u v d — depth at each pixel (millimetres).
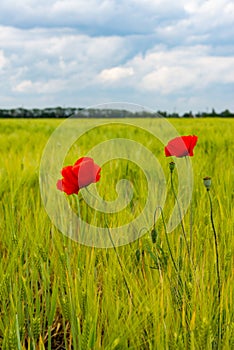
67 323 1238
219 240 1429
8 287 1239
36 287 1234
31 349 1130
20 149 3867
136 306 1159
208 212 1535
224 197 1768
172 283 1187
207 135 4516
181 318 1112
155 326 1094
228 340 1064
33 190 2055
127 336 1095
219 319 1131
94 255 1281
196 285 1154
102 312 1171
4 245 1534
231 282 1205
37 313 1178
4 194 1918
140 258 1291
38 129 6438
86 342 1041
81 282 1215
